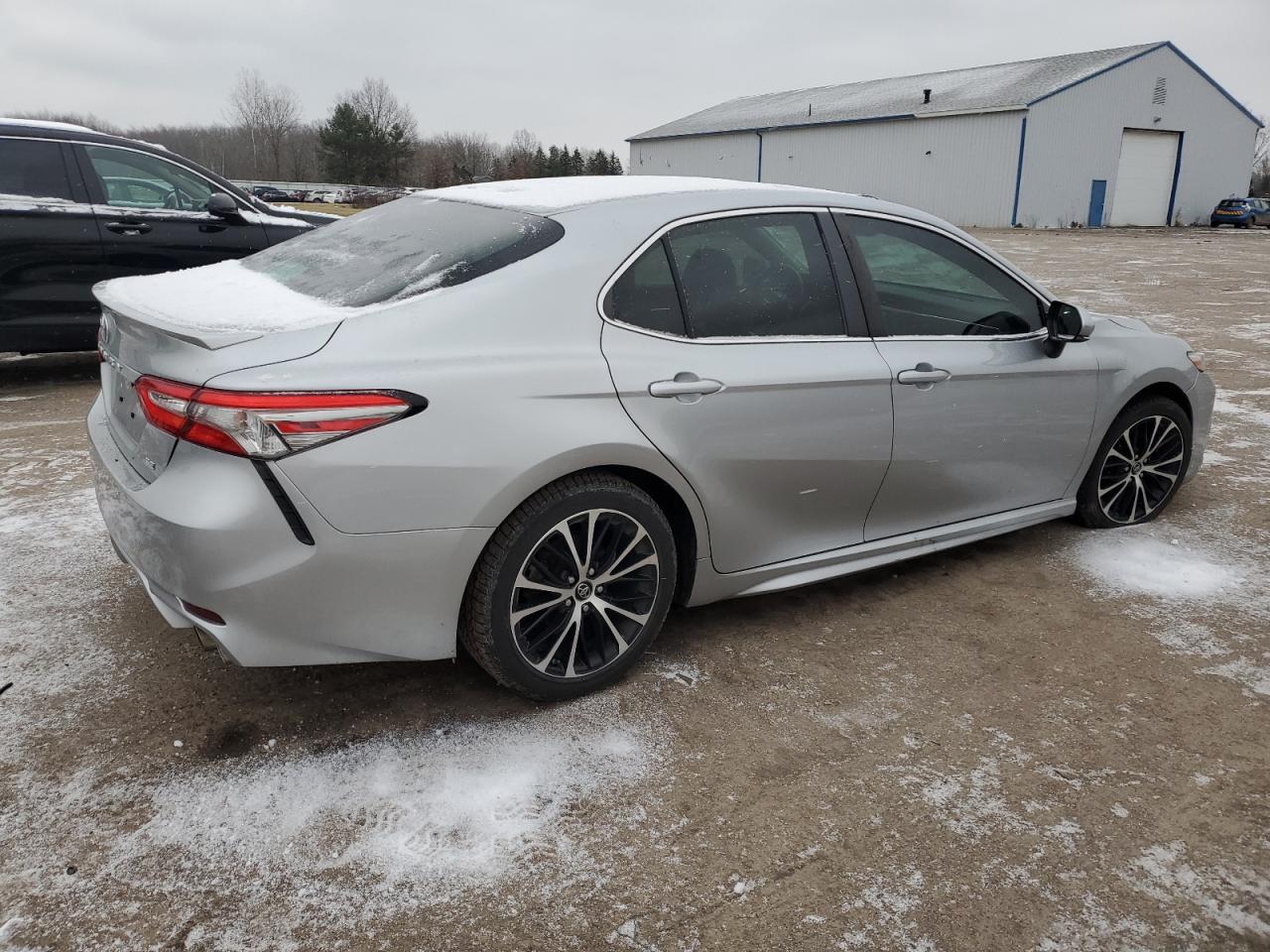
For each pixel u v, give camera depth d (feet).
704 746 8.38
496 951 6.15
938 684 9.55
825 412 9.72
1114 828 7.51
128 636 9.87
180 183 21.16
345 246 9.79
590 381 8.23
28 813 7.20
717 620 10.78
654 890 6.71
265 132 279.69
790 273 9.87
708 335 9.18
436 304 7.87
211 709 8.64
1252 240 96.94
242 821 7.21
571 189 9.82
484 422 7.66
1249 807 7.82
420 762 7.99
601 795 7.66
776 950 6.24
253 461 7.00
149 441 7.73
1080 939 6.42
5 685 8.87
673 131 179.63
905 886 6.84
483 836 7.14
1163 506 14.23
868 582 11.94
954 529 11.57
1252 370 26.30
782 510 9.86
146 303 8.44
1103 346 12.68
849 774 8.07
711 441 9.00
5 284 19.20
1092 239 95.25
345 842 7.03
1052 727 8.86
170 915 6.31
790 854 7.11
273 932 6.21
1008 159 117.19
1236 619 11.10
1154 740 8.70
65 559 11.64
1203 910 6.71
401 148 248.11
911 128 129.80
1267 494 15.60
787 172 153.28
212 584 7.17
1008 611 11.20
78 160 19.86
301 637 7.49
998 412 11.34
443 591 7.82
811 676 9.61
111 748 8.02
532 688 8.62
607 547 8.77
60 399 19.92
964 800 7.77
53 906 6.35
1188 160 130.41
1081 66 124.77
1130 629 10.82
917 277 10.87
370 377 7.27
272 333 7.35
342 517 7.22
